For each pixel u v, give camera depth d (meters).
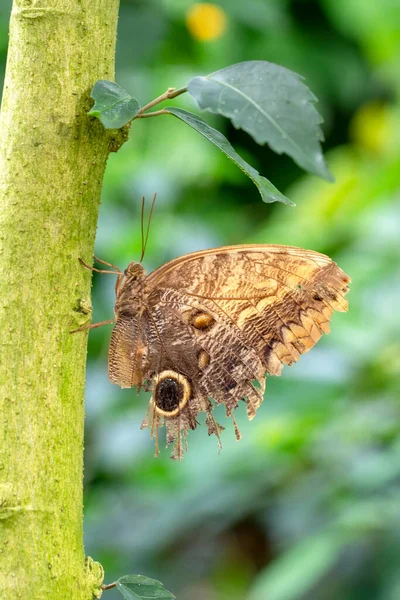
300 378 1.18
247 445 1.17
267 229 1.68
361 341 1.23
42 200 0.91
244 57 1.70
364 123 1.96
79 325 0.92
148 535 1.24
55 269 0.91
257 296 0.99
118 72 1.17
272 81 0.92
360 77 1.97
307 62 1.86
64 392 0.92
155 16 1.18
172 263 1.00
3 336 0.91
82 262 0.92
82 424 0.92
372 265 1.41
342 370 1.19
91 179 0.92
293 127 0.92
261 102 0.92
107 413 1.28
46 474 0.91
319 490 1.20
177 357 1.00
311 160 0.92
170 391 1.00
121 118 0.90
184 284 1.00
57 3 0.91
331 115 2.02
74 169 0.91
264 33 1.67
